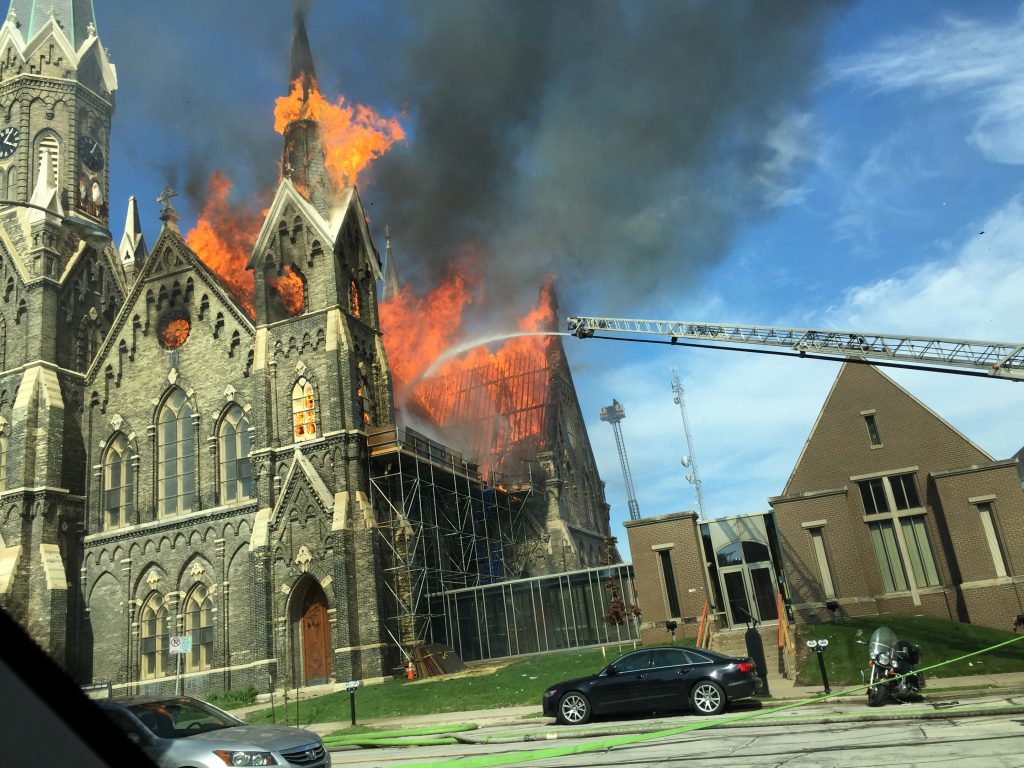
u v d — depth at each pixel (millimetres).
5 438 48594
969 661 24406
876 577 34719
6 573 44281
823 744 13531
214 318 48531
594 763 13555
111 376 50562
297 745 11305
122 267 57656
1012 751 11391
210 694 41031
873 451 36094
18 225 52094
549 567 60562
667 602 36812
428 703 30203
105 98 57875
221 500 45812
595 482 76750
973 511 33094
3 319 50875
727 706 19297
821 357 32469
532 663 36594
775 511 35969
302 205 47781
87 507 48750
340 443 42844
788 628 29000
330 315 45375
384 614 40844
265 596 41312
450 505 52656
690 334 36000
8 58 55000
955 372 30047
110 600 46500
